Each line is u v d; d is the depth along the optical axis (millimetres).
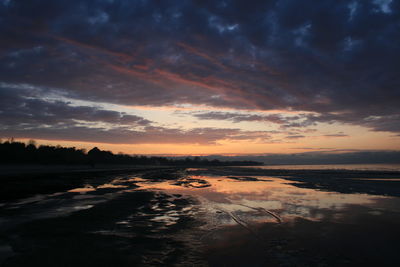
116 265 5098
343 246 6340
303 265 5180
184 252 5891
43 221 8773
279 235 7270
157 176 37469
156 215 9820
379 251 5992
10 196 15070
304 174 41031
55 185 21969
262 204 12328
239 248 6176
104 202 12836
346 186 20641
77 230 7648
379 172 45219
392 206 11625
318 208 11242
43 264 5105
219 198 14320
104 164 98062
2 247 6125
